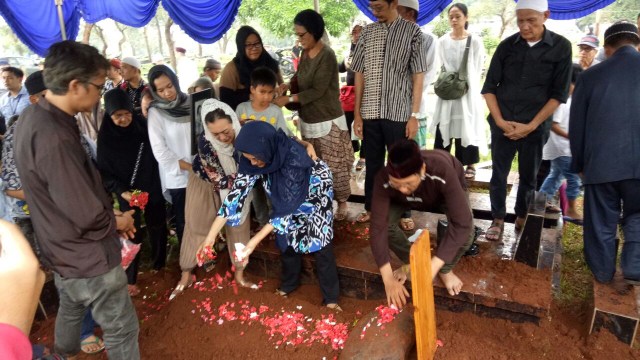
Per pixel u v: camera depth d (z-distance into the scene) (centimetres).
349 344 268
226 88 418
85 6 704
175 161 375
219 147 337
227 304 349
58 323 262
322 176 320
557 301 346
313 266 374
